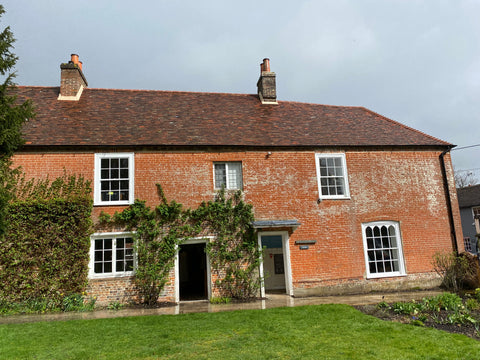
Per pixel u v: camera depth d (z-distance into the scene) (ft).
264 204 44.04
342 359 19.86
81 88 52.31
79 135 41.93
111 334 25.46
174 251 40.34
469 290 43.04
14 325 28.45
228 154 44.47
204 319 29.63
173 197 41.86
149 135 43.75
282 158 45.75
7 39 27.91
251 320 28.84
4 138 26.63
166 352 21.48
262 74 58.08
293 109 56.65
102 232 39.65
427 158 50.21
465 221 101.76
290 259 43.34
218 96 58.08
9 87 29.09
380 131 52.80
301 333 24.84
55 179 39.73
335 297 40.16
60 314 33.68
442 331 24.73
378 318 28.78
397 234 47.03
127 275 39.52
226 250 41.65
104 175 41.55
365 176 47.55
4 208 27.20
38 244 36.94
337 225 45.34
